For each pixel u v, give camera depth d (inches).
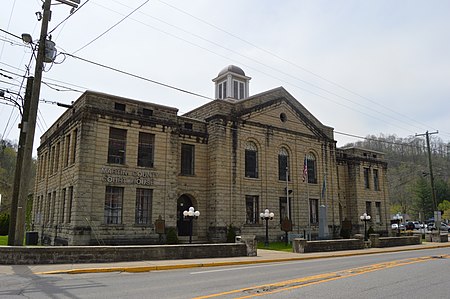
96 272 541.3
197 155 1256.2
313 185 1503.4
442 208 3410.4
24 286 409.7
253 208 1309.1
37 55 661.9
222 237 1187.3
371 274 521.7
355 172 1780.3
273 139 1400.1
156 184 1095.6
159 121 1128.8
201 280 465.7
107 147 1025.5
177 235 1157.1
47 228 1224.8
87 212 962.1
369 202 1829.5
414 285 424.8
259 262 740.0
